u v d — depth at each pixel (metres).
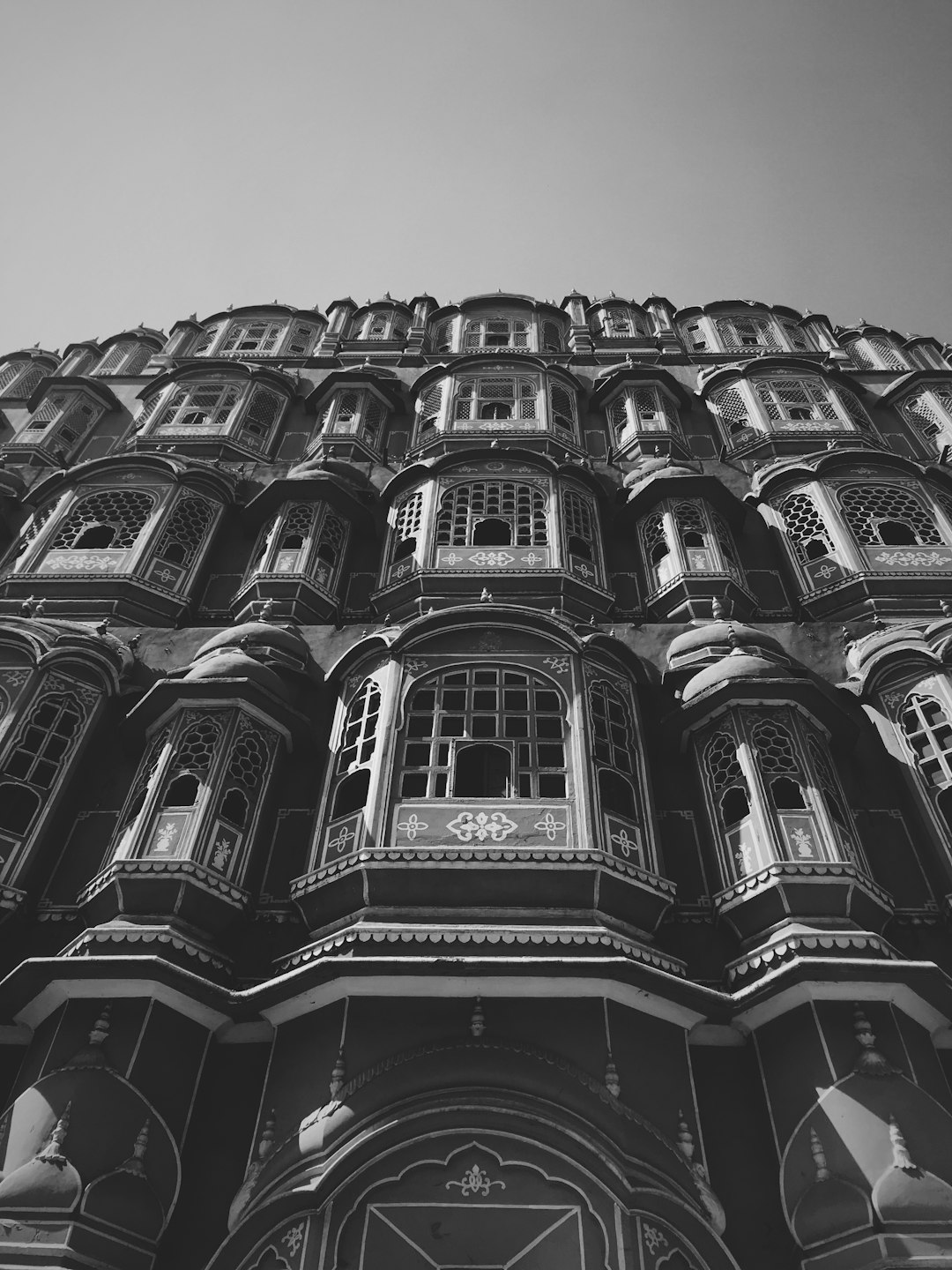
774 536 17.94
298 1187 8.55
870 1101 8.97
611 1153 8.66
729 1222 8.86
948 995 9.71
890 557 16.53
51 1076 9.31
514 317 27.47
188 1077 9.77
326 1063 9.42
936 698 13.07
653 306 28.41
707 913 11.34
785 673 12.95
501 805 11.35
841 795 12.39
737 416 22.11
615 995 9.79
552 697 12.80
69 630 14.41
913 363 25.78
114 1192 8.66
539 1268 8.16
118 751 13.59
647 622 16.27
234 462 20.58
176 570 17.06
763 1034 9.98
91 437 22.73
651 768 12.96
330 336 26.89
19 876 11.70
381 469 20.25
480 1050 9.26
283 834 12.38
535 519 17.48
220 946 10.98
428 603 15.73
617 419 22.12
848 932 10.18
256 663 13.48
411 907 10.51
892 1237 8.09
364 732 12.78
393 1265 8.18
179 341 26.92
